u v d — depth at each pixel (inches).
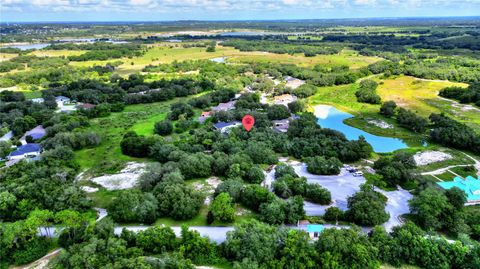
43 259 3019.2
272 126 6274.6
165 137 6003.9
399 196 4055.1
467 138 5295.3
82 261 2738.7
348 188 4254.4
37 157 5019.7
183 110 7150.6
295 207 3523.6
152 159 5182.1
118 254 2851.9
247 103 7386.8
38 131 6190.9
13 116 6643.7
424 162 4933.6
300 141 5285.4
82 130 5989.2
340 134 5492.1
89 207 3831.2
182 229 3154.5
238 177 4249.5
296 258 2856.8
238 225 3169.3
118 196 3786.9
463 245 3009.4
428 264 2923.2
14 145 5708.7
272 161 4916.3
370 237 3117.6
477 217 3415.4
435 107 7519.7
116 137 6107.3
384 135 6220.5
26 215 3577.8
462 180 4323.3
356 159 5036.9
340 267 2842.0
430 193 3565.5
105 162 5039.4
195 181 4466.0
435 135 5723.4
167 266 2743.6
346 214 3535.9
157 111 7677.2
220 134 5590.6
